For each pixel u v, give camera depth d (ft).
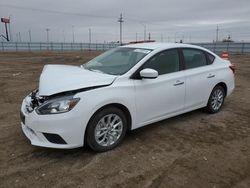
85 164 11.93
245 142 14.74
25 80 35.99
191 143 14.40
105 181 10.64
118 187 10.28
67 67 16.17
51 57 90.63
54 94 11.87
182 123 17.49
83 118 11.89
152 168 11.69
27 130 12.89
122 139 13.94
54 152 13.03
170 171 11.47
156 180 10.78
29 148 13.42
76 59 80.64
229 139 15.08
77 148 13.44
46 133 11.73
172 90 15.57
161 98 15.05
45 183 10.44
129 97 13.46
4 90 28.30
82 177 10.90
